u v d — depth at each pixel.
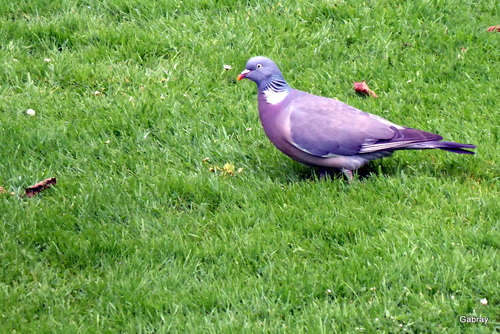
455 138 11.19
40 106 12.19
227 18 14.51
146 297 8.09
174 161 10.95
